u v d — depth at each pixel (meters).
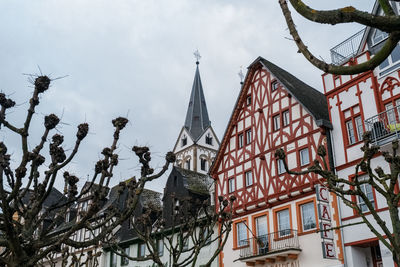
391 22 3.60
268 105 24.88
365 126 19.23
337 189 9.57
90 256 17.42
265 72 25.80
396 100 18.45
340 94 20.83
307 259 20.17
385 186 9.48
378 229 17.56
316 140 21.38
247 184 24.81
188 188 30.08
